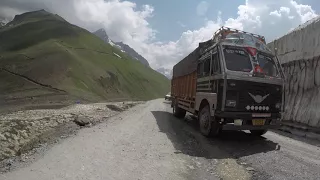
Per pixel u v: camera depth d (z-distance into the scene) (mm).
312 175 6086
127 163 6461
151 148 8086
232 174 6152
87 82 92812
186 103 14430
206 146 8859
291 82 14273
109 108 25766
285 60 14969
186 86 14703
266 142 9805
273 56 10258
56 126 14188
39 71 85188
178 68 17828
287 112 13844
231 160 7371
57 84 78562
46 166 6105
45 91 70125
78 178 5348
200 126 10961
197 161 7105
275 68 9961
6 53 112188
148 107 27438
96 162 6418
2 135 12914
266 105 9234
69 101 56125
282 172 6254
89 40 164375
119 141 8797
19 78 79188
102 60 139625
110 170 5902
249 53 9750
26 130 14203
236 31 10594
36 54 100688
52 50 106812
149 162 6652
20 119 17812
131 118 15539
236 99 8914
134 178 5500
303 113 12508
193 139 9867
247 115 8930
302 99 13078
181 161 6957
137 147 8102
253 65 9461
